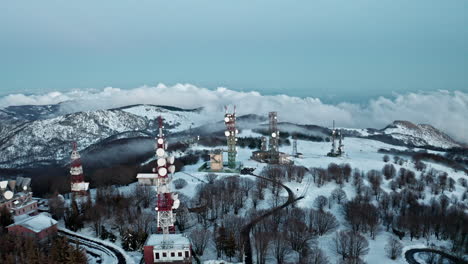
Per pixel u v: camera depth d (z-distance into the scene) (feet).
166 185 461.78
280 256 466.70
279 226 553.64
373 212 595.06
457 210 612.70
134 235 508.53
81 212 600.80
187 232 539.29
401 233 561.43
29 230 495.82
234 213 616.80
